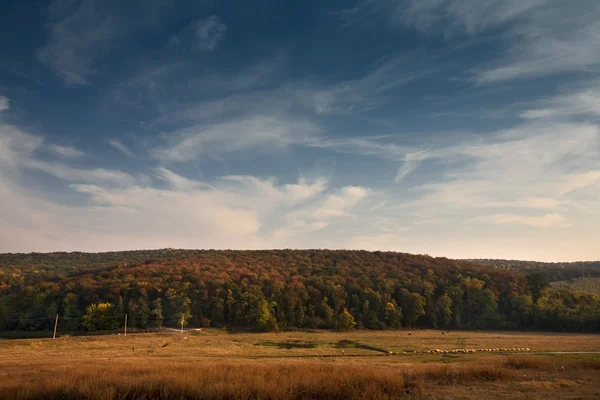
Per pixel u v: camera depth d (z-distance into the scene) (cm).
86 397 1709
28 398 1723
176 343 6981
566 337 8850
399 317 11469
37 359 4422
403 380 2184
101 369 2772
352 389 1866
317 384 1894
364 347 6888
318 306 11450
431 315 11675
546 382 2308
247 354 5647
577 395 1952
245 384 1838
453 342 7612
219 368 2698
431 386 2164
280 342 7631
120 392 1741
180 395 1745
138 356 5084
